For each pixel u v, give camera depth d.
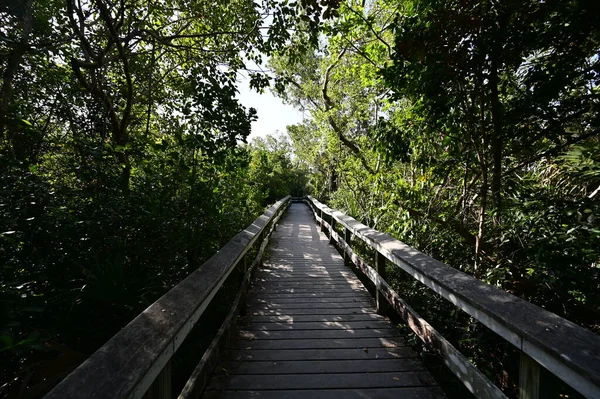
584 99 2.40
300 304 3.67
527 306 1.36
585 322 2.78
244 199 7.13
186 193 4.01
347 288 4.30
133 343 1.07
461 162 3.39
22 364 2.00
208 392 2.03
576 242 2.21
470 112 2.91
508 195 3.02
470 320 3.04
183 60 5.04
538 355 1.08
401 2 3.68
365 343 2.70
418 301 3.81
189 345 3.01
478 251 3.15
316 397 1.97
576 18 2.11
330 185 14.56
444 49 2.57
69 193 3.15
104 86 4.51
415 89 2.98
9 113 3.29
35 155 3.70
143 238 3.31
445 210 4.08
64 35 3.74
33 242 2.58
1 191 2.35
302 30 4.38
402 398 1.96
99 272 2.41
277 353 2.52
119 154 3.76
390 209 4.66
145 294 2.98
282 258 6.20
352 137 9.51
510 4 2.30
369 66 5.89
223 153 4.18
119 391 0.82
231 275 4.23
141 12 4.35
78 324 2.37
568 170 2.98
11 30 3.48
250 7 4.46
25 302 2.01
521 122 2.72
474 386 1.51
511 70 2.89
